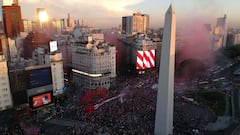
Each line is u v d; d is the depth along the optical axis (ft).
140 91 479.82
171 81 273.95
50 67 426.51
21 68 395.96
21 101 394.11
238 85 604.08
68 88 565.12
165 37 262.67
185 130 315.37
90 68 556.10
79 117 366.43
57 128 334.03
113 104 397.60
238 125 353.31
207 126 343.46
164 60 267.80
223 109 429.79
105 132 303.07
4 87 375.25
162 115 281.74
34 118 380.99
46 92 422.41
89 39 623.77
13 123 356.38
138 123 325.01
